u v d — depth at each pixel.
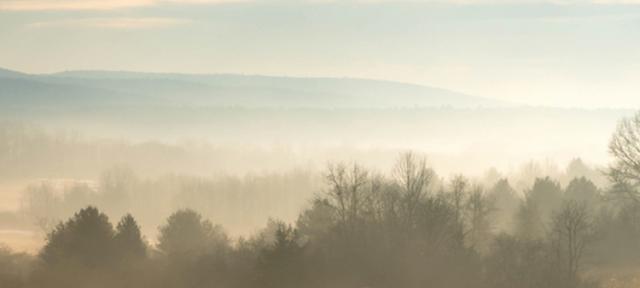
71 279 142.12
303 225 161.62
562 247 150.12
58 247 149.50
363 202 160.50
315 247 137.88
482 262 137.38
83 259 147.12
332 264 131.50
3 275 148.12
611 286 140.62
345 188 165.50
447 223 152.25
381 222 147.62
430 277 131.25
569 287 131.75
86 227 151.62
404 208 152.75
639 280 144.88
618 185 188.38
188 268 138.88
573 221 152.12
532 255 137.88
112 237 153.12
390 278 131.25
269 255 126.69
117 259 147.88
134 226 158.25
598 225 167.12
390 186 168.88
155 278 138.75
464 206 182.50
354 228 144.88
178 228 163.25
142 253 154.62
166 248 159.25
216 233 172.00
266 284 125.75
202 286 134.38
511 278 131.62
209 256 140.25
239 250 147.88
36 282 142.88
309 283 126.12
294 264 126.12
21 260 187.88
